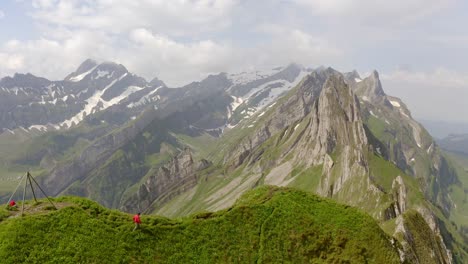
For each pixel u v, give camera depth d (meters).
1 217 57.72
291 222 71.25
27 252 52.22
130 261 56.75
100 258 55.12
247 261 63.91
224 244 65.31
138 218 62.03
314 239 69.12
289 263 65.12
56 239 55.25
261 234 68.12
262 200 77.25
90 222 60.00
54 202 64.38
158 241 61.69
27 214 58.84
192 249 62.81
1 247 51.53
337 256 67.25
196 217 70.06
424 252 111.81
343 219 73.31
